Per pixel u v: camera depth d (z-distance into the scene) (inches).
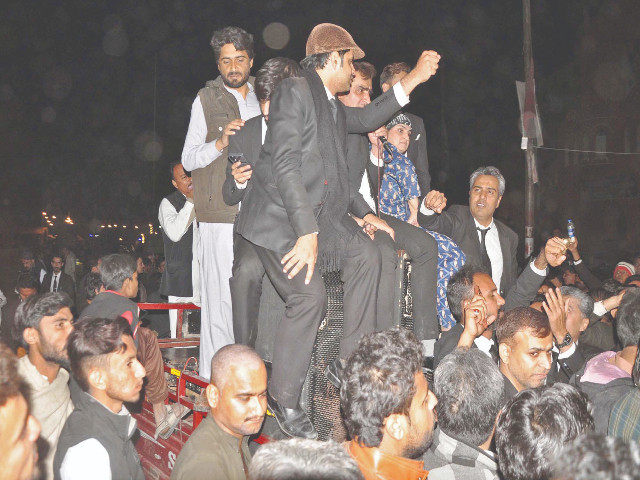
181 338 211.9
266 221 123.4
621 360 133.5
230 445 104.0
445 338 148.4
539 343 131.6
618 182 962.1
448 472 102.4
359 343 95.3
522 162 903.1
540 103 964.6
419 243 151.9
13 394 64.9
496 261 201.8
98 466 98.9
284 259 113.8
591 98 973.2
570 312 179.9
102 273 167.6
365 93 165.0
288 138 116.3
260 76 133.4
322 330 132.8
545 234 886.4
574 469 51.8
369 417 90.2
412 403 92.5
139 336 151.8
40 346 126.4
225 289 172.4
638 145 952.3
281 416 120.0
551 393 85.7
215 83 178.7
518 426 83.7
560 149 979.3
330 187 120.3
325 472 59.0
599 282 270.7
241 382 101.7
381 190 174.7
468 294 148.0
